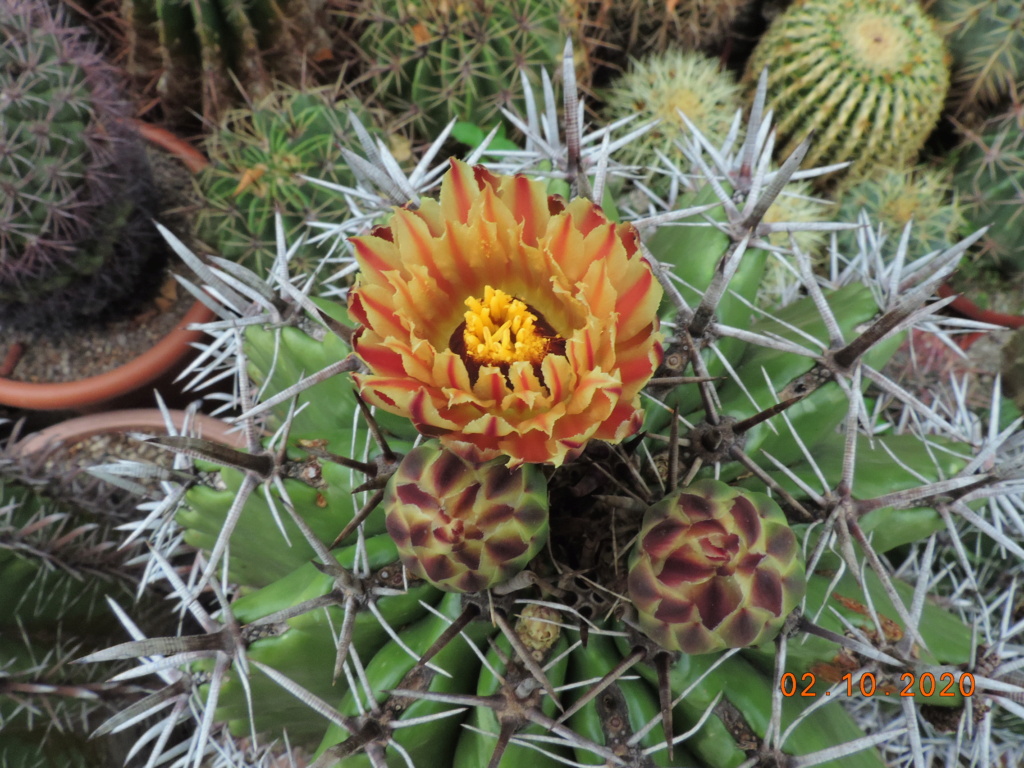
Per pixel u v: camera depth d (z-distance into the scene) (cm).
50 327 33
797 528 18
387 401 12
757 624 14
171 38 33
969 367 32
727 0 35
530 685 16
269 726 21
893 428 26
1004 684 16
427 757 18
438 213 14
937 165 39
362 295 13
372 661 17
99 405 33
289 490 17
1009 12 35
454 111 32
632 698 16
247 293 19
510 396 12
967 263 37
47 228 28
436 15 30
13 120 27
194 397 35
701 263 19
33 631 24
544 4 31
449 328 14
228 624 16
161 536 22
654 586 14
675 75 34
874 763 19
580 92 35
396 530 14
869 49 33
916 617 16
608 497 16
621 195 35
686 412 19
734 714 16
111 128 30
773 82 35
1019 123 35
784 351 18
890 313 16
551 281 14
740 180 21
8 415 35
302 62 34
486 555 14
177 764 20
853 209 35
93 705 23
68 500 27
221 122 33
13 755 22
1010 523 23
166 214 35
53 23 29
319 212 29
